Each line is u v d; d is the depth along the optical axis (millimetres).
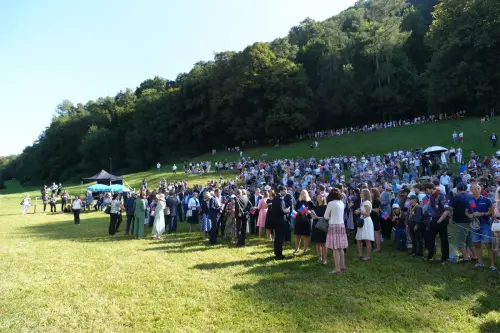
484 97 48906
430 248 9219
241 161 45906
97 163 82750
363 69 63562
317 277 8125
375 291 7191
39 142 96812
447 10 52219
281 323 5859
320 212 9328
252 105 67250
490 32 48469
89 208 27781
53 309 6402
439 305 6465
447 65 51688
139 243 12625
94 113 90000
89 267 9141
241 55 65125
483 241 8102
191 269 8867
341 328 5668
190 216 15055
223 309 6418
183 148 75750
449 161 30031
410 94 60500
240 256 10234
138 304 6652
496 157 25953
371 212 10570
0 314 6168
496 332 5473
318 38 73312
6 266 9305
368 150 42531
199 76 74375
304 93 63812
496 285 7281
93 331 5621
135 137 77875
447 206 8914
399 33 59906
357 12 74875
